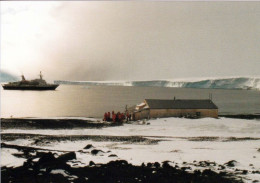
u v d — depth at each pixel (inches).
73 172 978.1
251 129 2096.5
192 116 2477.9
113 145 1549.0
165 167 1072.8
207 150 1450.5
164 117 2475.4
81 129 2128.4
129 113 2608.3
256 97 7017.7
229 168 1103.6
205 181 919.7
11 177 906.7
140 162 1169.4
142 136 1839.3
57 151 1330.0
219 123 2288.4
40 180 884.6
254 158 1286.9
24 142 1572.3
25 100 5516.7
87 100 5831.7
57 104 4916.3
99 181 894.4
